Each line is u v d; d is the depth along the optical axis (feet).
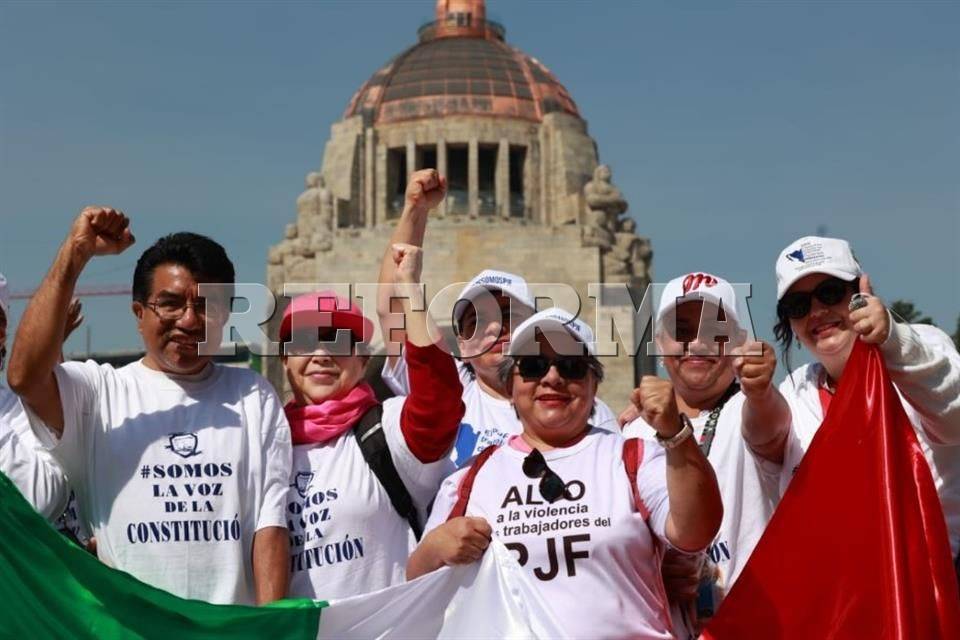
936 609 6.57
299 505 7.24
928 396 7.00
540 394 6.72
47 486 7.11
